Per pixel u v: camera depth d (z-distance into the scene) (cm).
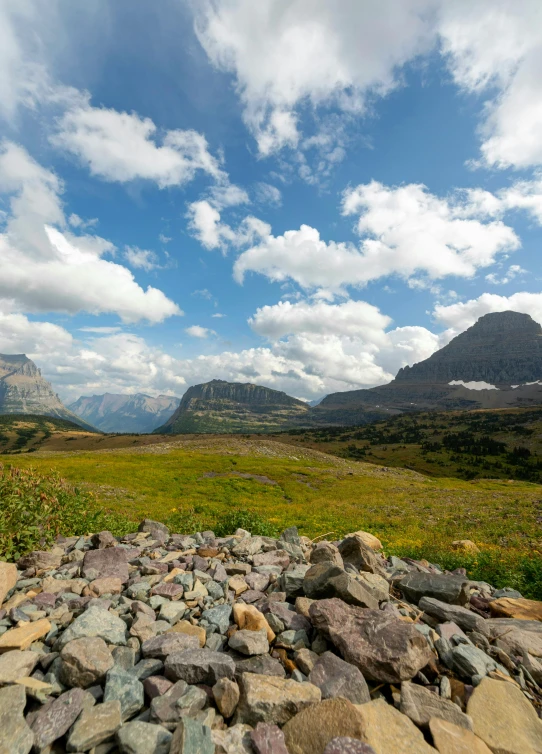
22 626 463
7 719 308
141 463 5503
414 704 383
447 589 677
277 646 482
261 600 629
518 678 477
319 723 329
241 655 459
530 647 541
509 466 17375
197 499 3419
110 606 554
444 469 17462
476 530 2164
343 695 384
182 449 8144
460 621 591
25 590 615
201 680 390
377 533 2008
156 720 334
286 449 8838
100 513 1259
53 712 328
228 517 1416
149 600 580
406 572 902
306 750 309
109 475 4091
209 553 890
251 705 346
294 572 686
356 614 504
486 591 875
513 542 1786
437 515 2731
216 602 610
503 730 367
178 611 546
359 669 428
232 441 9488
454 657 477
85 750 301
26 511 888
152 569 720
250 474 5334
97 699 362
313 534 1892
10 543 796
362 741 306
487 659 488
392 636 451
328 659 431
